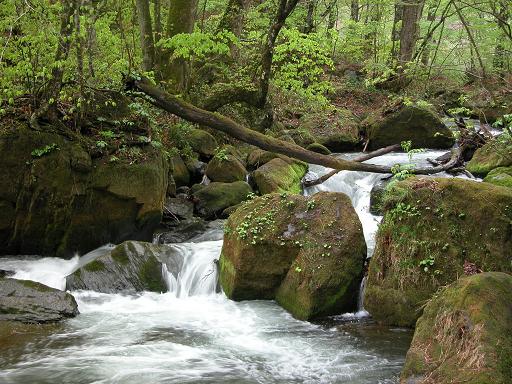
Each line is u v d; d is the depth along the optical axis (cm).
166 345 623
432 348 482
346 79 2275
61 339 630
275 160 1251
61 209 882
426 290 657
